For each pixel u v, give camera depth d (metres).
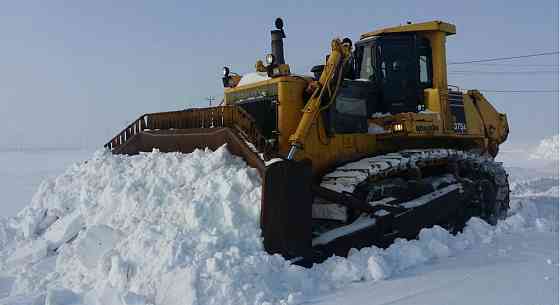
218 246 4.59
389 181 6.43
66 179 6.78
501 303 3.90
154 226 4.91
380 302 4.09
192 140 6.30
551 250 5.75
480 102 8.77
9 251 5.94
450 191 7.00
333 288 4.66
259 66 7.81
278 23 7.70
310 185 5.25
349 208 5.91
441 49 7.82
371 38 7.64
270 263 4.62
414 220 6.32
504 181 8.59
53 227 6.00
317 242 5.32
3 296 4.86
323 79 6.30
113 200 5.66
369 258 5.02
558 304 3.83
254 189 5.10
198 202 4.95
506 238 6.59
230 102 7.16
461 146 8.46
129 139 7.32
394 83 7.48
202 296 4.05
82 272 4.89
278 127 6.22
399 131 6.99
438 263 5.40
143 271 4.43
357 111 7.04
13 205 13.04
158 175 5.71
